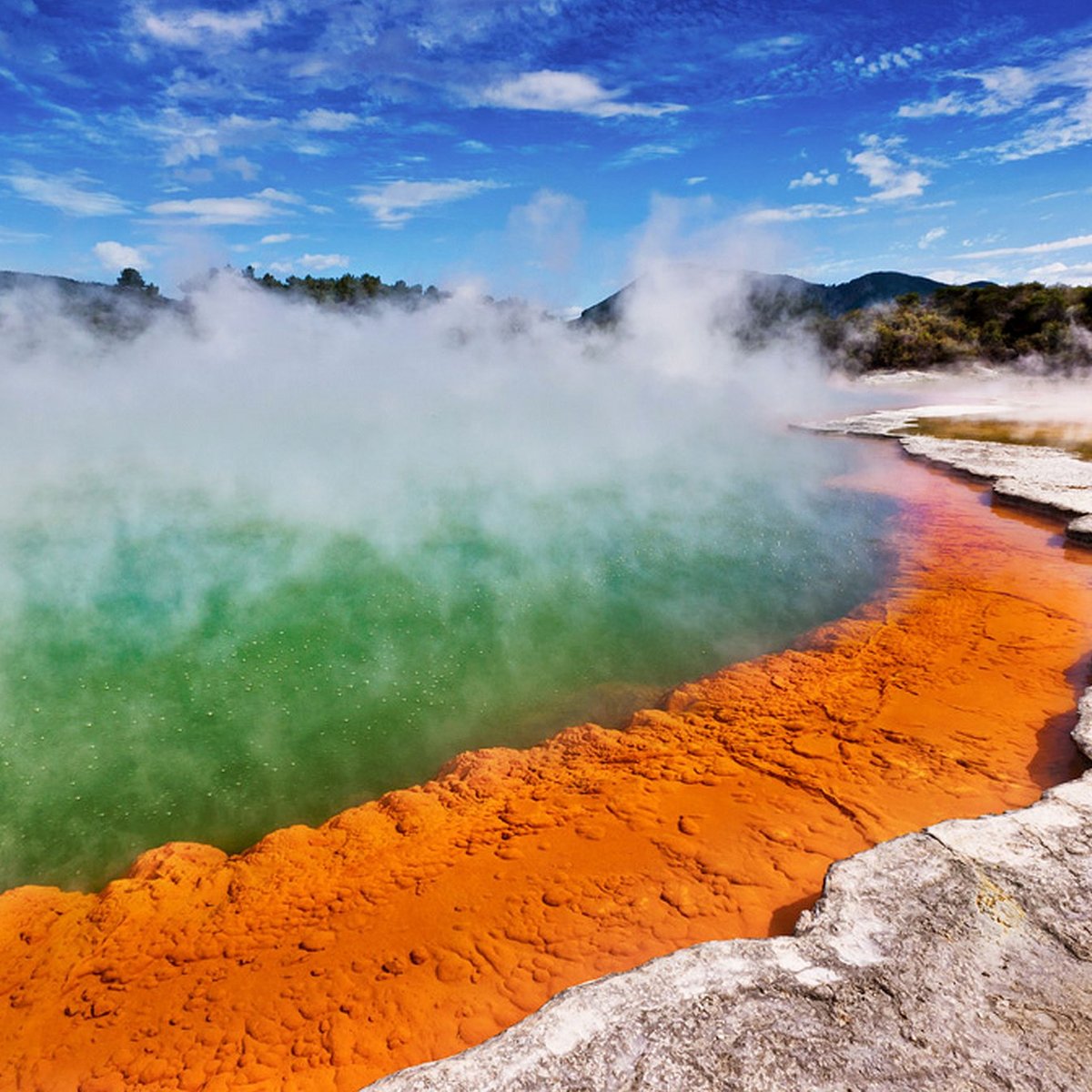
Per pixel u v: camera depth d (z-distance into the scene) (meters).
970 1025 2.76
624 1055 2.70
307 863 4.42
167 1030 3.29
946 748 5.13
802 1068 2.61
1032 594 7.95
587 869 4.19
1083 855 3.66
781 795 4.76
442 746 5.96
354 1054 3.12
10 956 3.84
